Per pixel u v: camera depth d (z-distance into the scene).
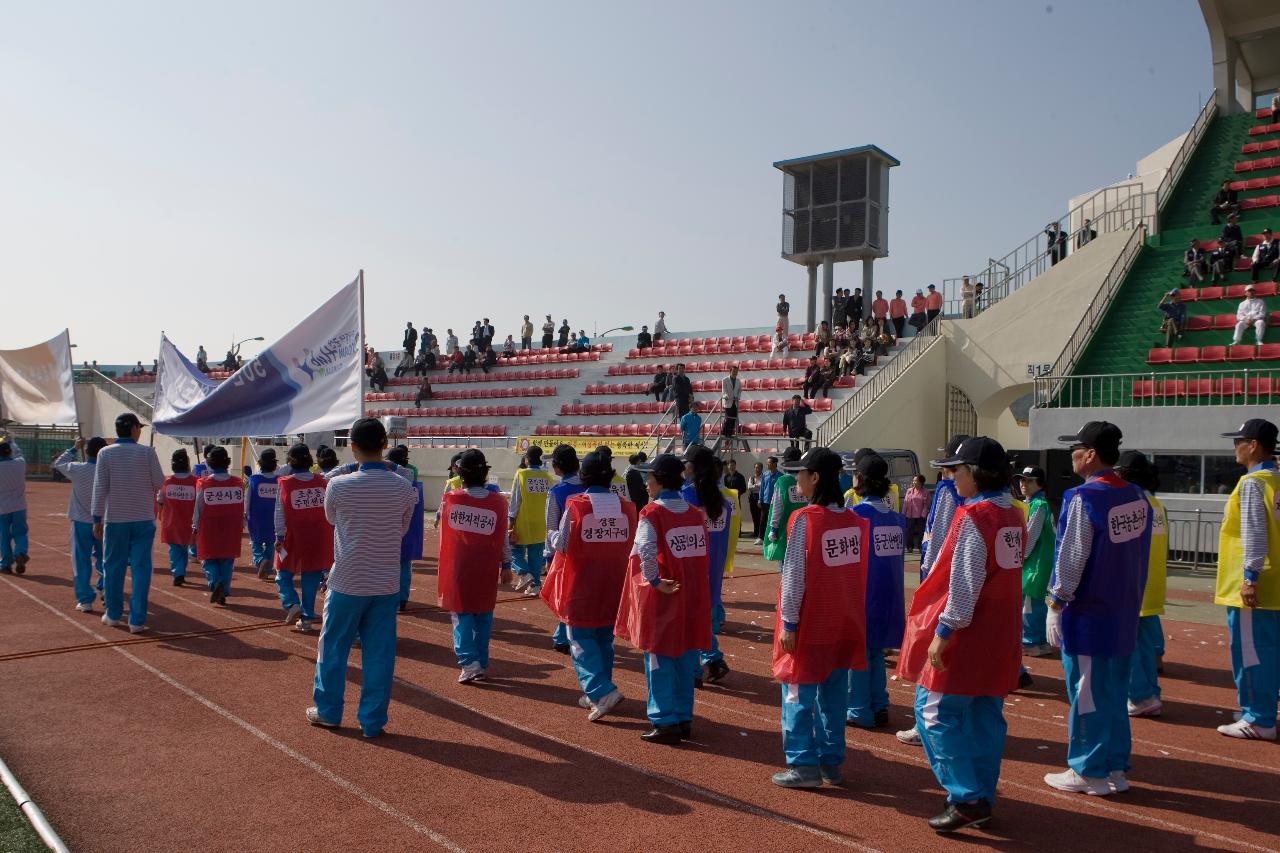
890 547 6.71
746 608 11.80
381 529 6.09
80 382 41.78
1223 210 24.89
